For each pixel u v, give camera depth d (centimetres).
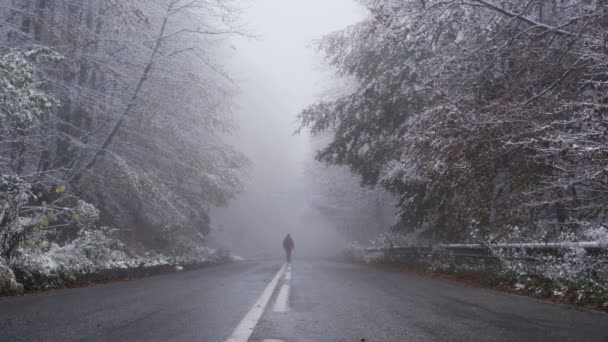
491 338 408
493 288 941
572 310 600
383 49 1636
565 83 1140
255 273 1398
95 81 1834
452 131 1134
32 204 1402
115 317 506
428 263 1572
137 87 1705
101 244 1227
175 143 2064
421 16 1249
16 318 492
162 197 1880
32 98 1025
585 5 1068
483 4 1164
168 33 1872
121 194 1889
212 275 1312
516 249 999
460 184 1152
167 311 553
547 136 956
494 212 1311
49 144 1475
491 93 1238
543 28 1178
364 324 471
